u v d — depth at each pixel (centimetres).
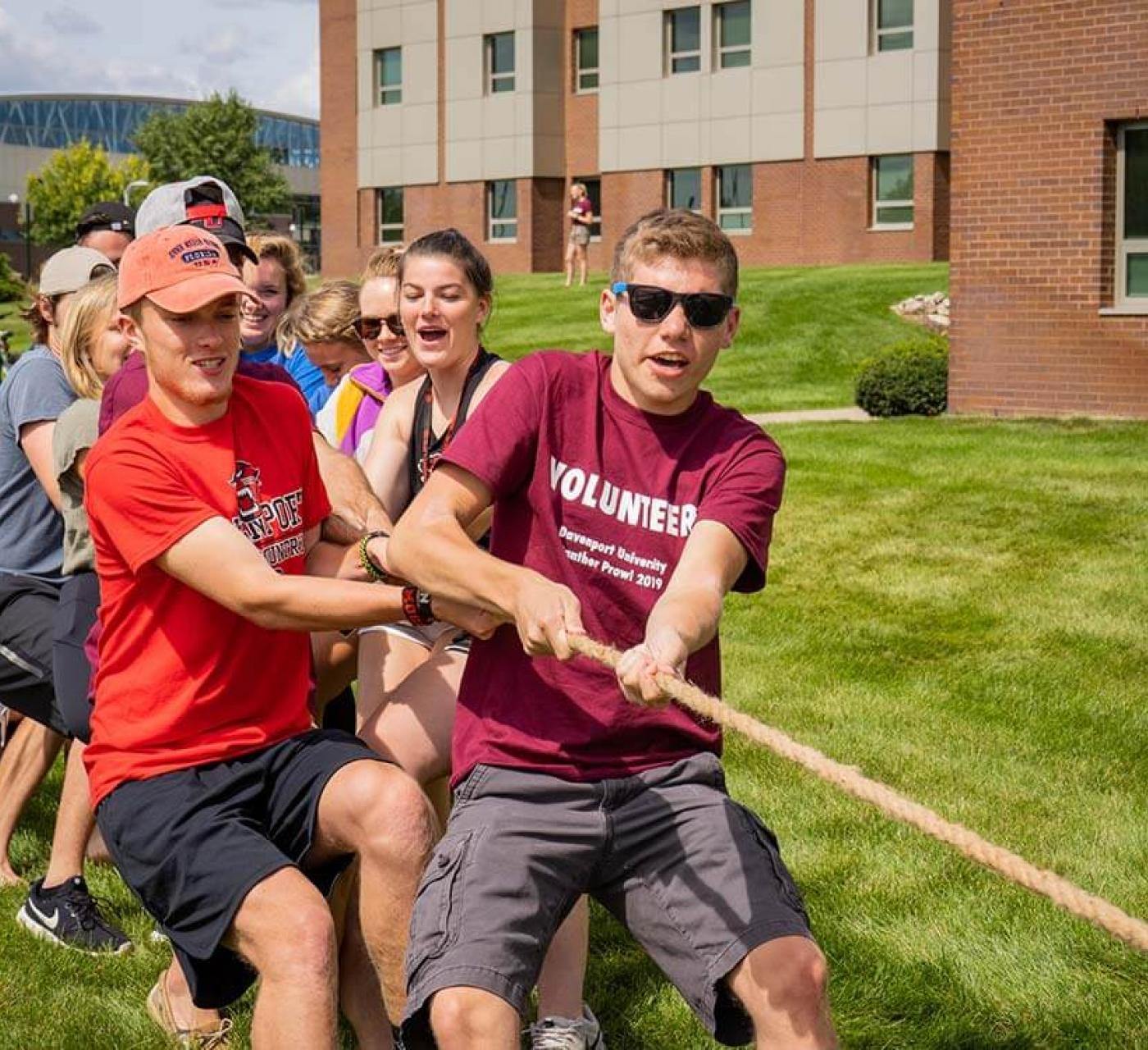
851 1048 421
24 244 9231
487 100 4372
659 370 318
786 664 800
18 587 506
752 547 318
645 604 321
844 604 909
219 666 348
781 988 298
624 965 474
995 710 717
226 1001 351
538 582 302
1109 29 1578
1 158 10419
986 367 1703
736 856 314
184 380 346
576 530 324
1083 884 524
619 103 4125
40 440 495
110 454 346
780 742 258
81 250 530
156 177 7600
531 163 4284
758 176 3916
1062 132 1623
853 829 574
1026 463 1273
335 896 375
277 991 316
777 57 3844
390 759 392
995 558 995
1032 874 228
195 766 347
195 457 351
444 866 314
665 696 279
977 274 1697
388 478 448
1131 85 1573
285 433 371
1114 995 445
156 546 339
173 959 477
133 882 343
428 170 4534
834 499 1177
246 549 340
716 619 302
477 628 324
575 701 319
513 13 4284
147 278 344
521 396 327
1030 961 466
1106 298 1628
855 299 2808
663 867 316
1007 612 877
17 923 508
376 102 4656
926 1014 438
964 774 634
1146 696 729
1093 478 1200
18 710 507
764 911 308
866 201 3744
